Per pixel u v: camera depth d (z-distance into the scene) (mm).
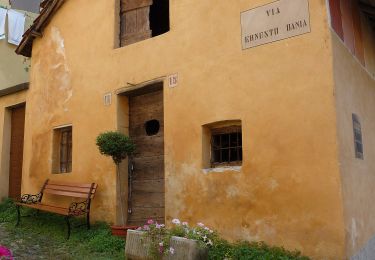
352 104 6312
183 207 6988
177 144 7215
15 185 11227
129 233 5520
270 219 5941
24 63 14078
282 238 5797
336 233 5340
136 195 8180
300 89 5887
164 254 4984
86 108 8961
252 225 6117
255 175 6164
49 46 10219
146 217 7957
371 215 6430
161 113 8031
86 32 9266
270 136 6082
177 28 7508
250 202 6176
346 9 6789
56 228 8344
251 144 6262
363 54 7473
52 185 9266
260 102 6250
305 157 5723
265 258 5527
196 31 7211
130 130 8469
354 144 6145
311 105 5762
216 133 6949
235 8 6734
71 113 9312
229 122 6699
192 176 6945
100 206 8312
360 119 6590
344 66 6180
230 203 6402
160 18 10891
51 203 9375
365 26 7887
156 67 7738
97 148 8562
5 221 9266
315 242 5492
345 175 5586
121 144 7512
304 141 5754
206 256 4930
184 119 7180
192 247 4785
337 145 5492
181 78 7316
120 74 8359
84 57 9203
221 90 6738
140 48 8062
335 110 5574
